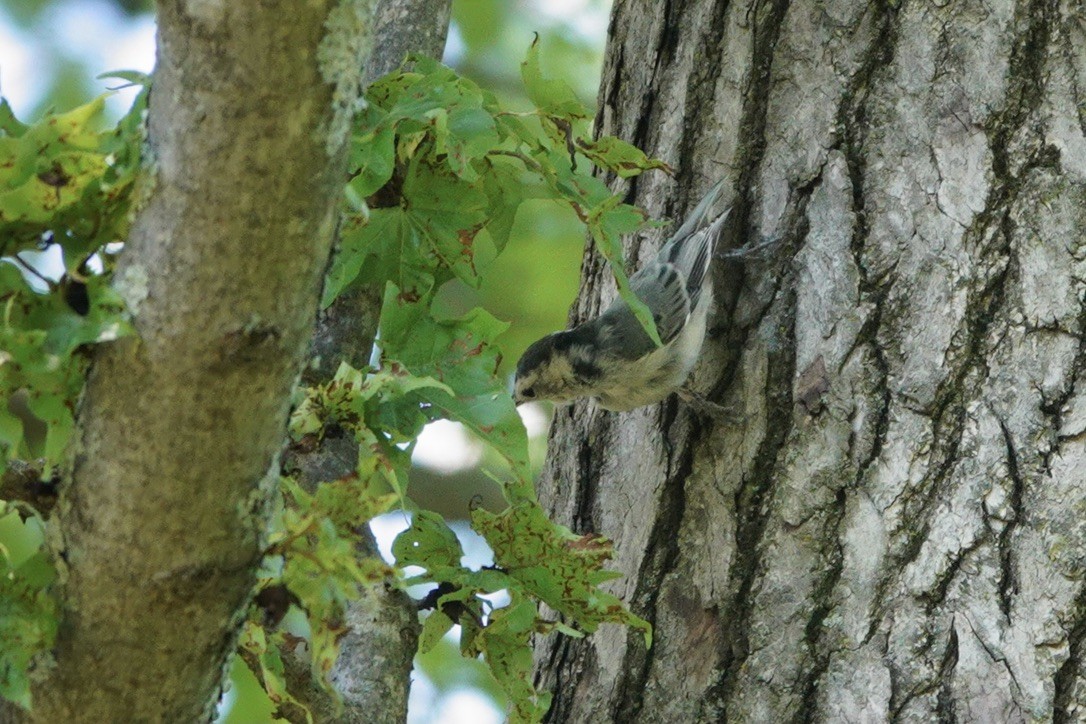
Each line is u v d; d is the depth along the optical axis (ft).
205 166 13.47
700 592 23.94
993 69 24.41
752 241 25.85
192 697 15.67
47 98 46.39
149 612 14.92
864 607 22.49
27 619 14.73
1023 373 22.76
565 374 27.86
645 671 23.89
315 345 23.08
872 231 24.48
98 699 15.43
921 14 25.17
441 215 20.39
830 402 23.80
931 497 22.66
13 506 15.46
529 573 18.86
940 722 21.40
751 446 24.32
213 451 14.25
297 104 13.29
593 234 18.57
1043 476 22.17
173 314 13.82
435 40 26.68
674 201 27.61
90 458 14.51
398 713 20.51
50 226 14.55
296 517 14.89
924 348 23.41
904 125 24.80
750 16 27.02
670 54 28.19
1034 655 21.33
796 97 26.08
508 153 19.62
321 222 13.85
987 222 23.71
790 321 24.88
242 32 13.07
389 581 20.49
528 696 19.10
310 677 20.04
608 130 29.53
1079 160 23.63
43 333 13.53
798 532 23.36
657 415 26.35
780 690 22.62
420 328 19.24
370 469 14.99
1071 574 21.58
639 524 25.11
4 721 15.75
